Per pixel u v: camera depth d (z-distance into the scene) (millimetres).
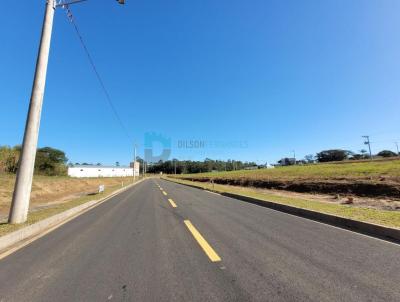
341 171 38375
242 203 17344
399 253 6410
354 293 4336
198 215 12508
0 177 32281
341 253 6445
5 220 11219
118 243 7711
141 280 5035
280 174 48344
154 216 12422
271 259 6066
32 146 10172
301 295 4289
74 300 4297
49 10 10836
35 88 10258
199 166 158000
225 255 6422
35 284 4922
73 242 7887
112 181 72812
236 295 4336
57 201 22016
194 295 4379
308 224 10117
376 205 16094
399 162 44938
